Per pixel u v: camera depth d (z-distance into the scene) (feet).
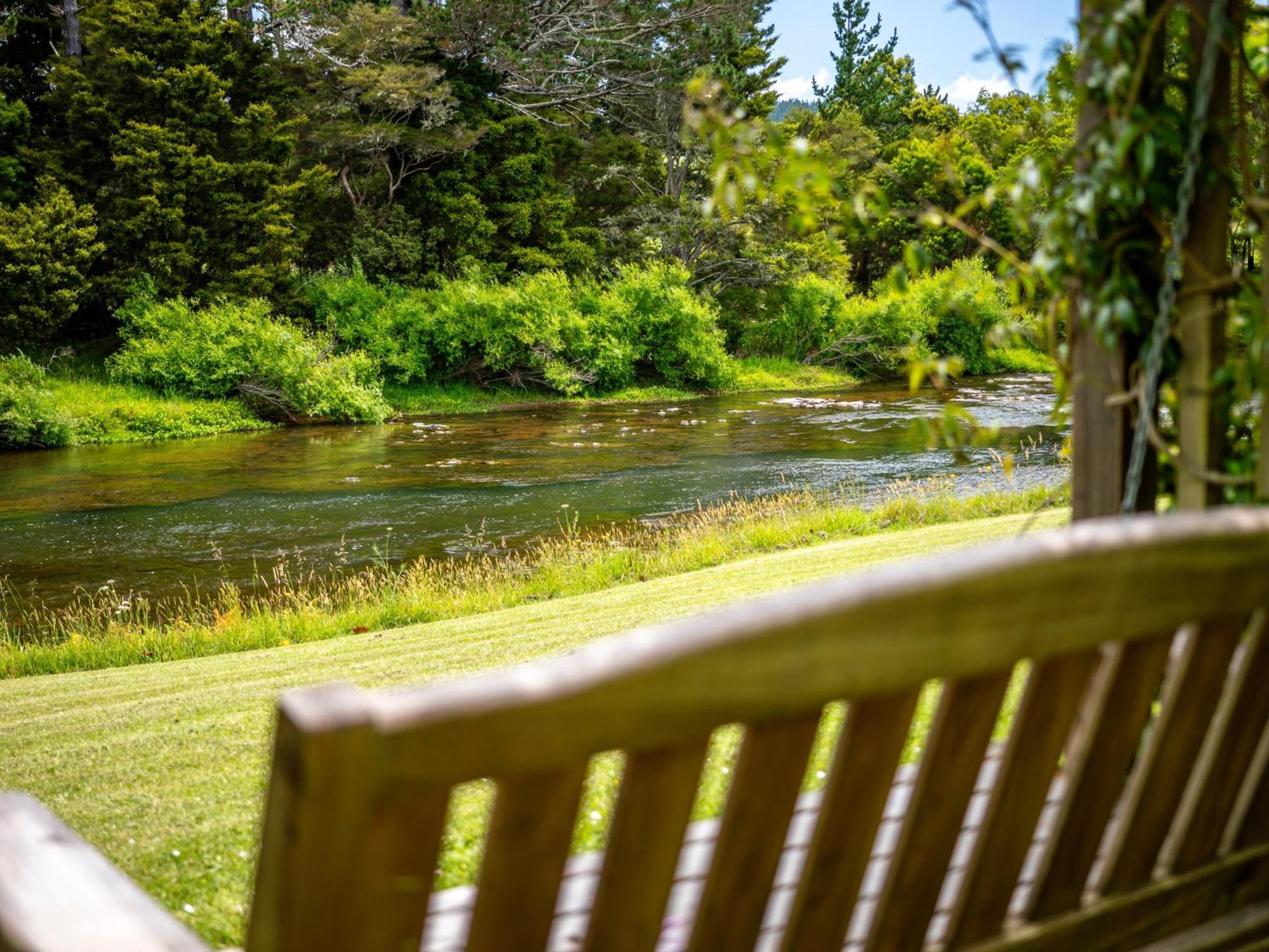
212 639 30.27
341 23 132.67
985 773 7.29
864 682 3.55
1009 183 8.18
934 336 143.23
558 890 3.44
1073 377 7.47
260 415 100.68
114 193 111.65
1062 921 4.62
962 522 39.34
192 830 12.78
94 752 17.02
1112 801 4.57
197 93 111.45
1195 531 4.12
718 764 12.11
